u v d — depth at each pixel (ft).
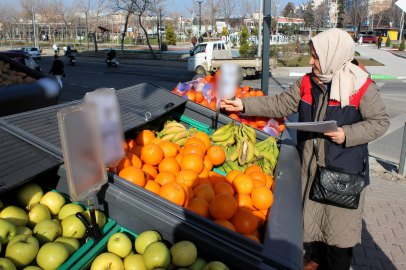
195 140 8.16
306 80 7.59
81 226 4.88
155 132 9.80
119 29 221.46
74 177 3.96
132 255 4.70
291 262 4.50
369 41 156.66
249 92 14.73
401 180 16.16
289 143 10.11
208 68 53.21
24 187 5.28
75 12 166.09
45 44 168.04
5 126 6.13
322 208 7.14
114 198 5.10
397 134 24.18
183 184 6.23
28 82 18.21
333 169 6.72
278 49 79.20
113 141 4.83
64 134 3.78
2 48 136.67
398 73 58.49
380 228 11.99
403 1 13.52
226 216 5.65
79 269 4.33
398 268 9.92
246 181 6.68
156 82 48.83
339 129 6.48
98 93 4.52
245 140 8.93
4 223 4.36
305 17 190.90
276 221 5.53
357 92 6.51
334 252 7.23
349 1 225.15
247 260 4.47
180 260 4.47
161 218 4.85
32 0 151.94
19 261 4.07
